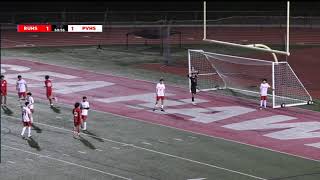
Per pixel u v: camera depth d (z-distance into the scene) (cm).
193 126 4938
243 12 11275
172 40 9425
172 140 4544
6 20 10881
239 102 5744
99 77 6781
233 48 8644
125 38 9594
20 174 3791
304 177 3716
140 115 5272
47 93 5516
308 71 7056
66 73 6981
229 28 10494
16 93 6097
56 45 8944
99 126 4919
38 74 6906
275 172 3819
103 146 4391
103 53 8294
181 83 6538
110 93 6066
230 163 4009
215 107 5553
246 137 4628
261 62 6362
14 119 5134
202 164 3991
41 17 10969
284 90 6053
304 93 5981
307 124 4984
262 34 9838
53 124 4972
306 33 9800
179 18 11400
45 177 3734
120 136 4644
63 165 3975
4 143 4444
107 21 10881
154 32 8294
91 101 5738
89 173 3812
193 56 7362
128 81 6600
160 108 5494
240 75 6588
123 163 4012
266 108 5509
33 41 9319
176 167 3928
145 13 11306
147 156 4162
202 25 10731
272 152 4250
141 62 7675
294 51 8300
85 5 11688
